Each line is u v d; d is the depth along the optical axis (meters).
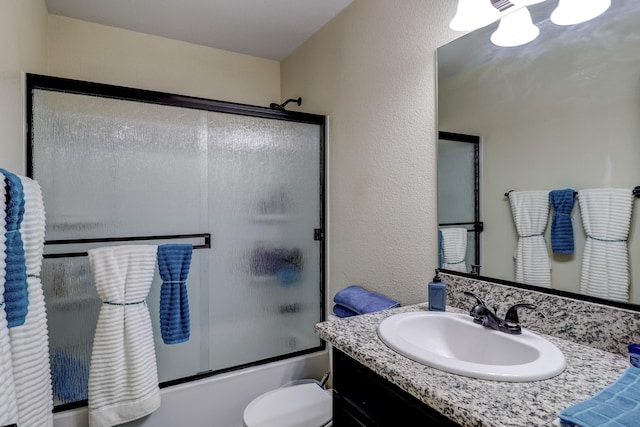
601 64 0.96
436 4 1.45
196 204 1.84
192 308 1.83
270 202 2.06
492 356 1.04
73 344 1.55
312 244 2.21
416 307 1.36
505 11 1.17
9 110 1.27
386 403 0.92
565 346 0.97
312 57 2.37
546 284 1.09
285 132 2.11
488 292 1.24
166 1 1.98
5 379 0.87
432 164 1.47
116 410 1.50
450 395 0.72
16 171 1.36
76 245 1.56
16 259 0.92
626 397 0.67
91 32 2.21
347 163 2.00
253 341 2.01
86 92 1.59
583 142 1.00
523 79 1.15
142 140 1.71
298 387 1.71
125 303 1.53
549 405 0.68
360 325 1.15
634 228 0.90
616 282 0.93
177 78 2.46
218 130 1.90
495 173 1.24
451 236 1.39
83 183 1.58
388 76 1.70
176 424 1.73
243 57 2.69
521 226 1.16
